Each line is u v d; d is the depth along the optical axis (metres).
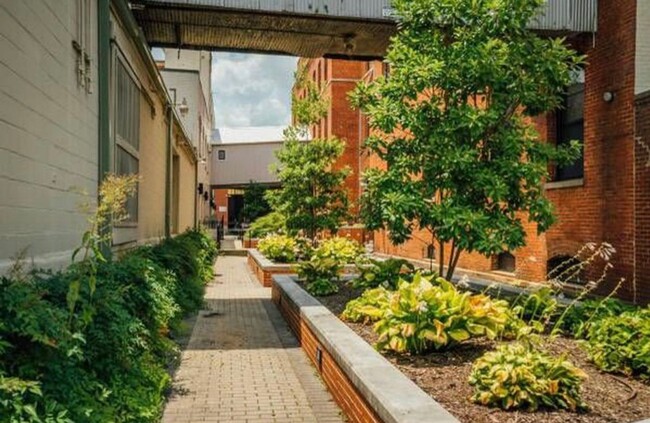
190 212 24.28
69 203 5.64
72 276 4.17
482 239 6.80
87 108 6.44
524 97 7.20
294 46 11.67
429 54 7.42
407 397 3.61
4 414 2.76
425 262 16.25
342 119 27.95
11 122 4.04
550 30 9.95
